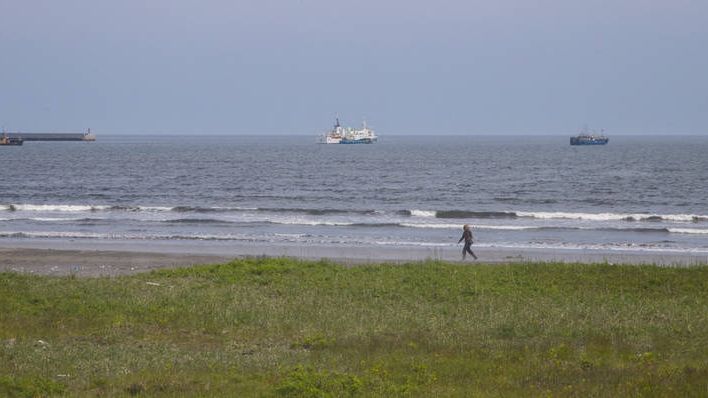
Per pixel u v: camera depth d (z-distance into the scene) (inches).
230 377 2128.4
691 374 2134.6
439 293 3425.2
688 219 7647.6
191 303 3139.8
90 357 2341.3
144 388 2007.9
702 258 5182.1
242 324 2839.6
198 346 2532.0
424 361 2332.7
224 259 4931.1
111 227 6870.1
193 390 1999.3
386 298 3334.2
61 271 4404.5
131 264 4707.2
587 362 2297.0
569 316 2977.4
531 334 2714.1
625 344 2568.9
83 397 1924.2
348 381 2050.9
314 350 2486.5
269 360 2332.7
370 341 2583.7
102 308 3021.7
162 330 2738.7
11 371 2155.5
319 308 3095.5
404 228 6914.4
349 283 3627.0
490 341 2605.8
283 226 7027.6
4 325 2714.1
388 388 2015.3
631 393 1978.3
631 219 7672.2
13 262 4751.5
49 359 2295.8
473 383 2108.8
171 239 6077.8
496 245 5821.9
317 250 5487.2
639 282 3651.6
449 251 5462.6
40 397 1925.4
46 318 2856.8
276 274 3858.3
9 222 7165.4
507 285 3602.4
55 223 7126.0
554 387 2063.2
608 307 3132.4
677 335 2699.3
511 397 1962.4
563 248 5693.9
